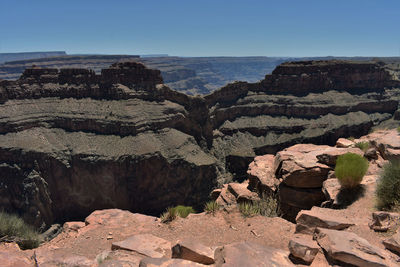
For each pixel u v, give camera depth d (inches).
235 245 321.1
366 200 450.6
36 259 340.8
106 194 3469.5
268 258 291.6
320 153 674.8
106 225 531.2
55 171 3442.4
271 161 830.5
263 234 404.8
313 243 303.1
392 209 390.9
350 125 5339.6
